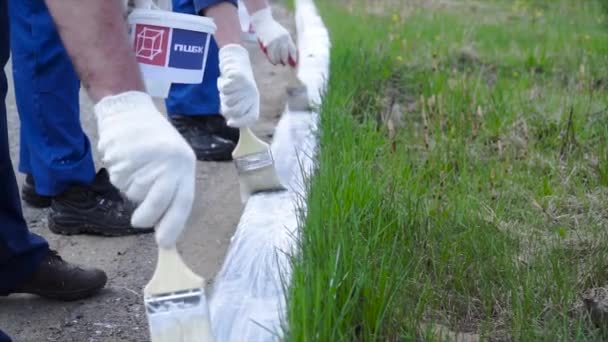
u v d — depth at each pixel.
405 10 11.07
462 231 3.59
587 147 4.73
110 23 2.18
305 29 7.97
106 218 4.18
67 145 4.11
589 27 9.69
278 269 2.92
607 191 4.10
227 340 2.79
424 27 9.06
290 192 3.87
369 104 5.66
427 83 6.06
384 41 7.73
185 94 5.22
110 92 2.19
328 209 3.19
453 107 5.46
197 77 3.14
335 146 4.26
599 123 5.05
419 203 3.67
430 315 3.00
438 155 4.51
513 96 5.81
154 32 3.04
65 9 2.16
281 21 11.58
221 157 5.26
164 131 2.18
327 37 7.66
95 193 4.20
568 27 9.62
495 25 9.52
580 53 7.29
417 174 4.16
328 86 5.61
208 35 3.13
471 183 4.19
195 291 2.32
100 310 3.46
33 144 4.14
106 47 2.17
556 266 3.11
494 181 4.25
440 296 3.09
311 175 3.69
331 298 2.47
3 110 3.19
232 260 3.37
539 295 3.02
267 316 2.87
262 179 3.87
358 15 10.50
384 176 3.92
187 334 2.30
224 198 4.63
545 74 6.78
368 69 6.43
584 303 2.96
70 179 4.12
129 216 4.18
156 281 2.31
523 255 3.35
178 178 2.16
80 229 4.21
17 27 4.01
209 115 5.25
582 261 3.35
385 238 3.32
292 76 5.25
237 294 3.06
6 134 3.22
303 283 2.54
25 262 3.41
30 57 3.99
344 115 4.84
